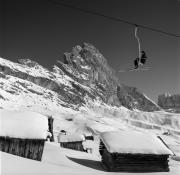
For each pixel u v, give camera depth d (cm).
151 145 3441
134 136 3600
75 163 3503
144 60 1586
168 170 3384
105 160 3625
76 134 5756
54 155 3675
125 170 3291
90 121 16238
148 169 3344
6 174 2180
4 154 2786
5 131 3020
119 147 3331
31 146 3042
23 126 3136
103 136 3675
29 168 2520
